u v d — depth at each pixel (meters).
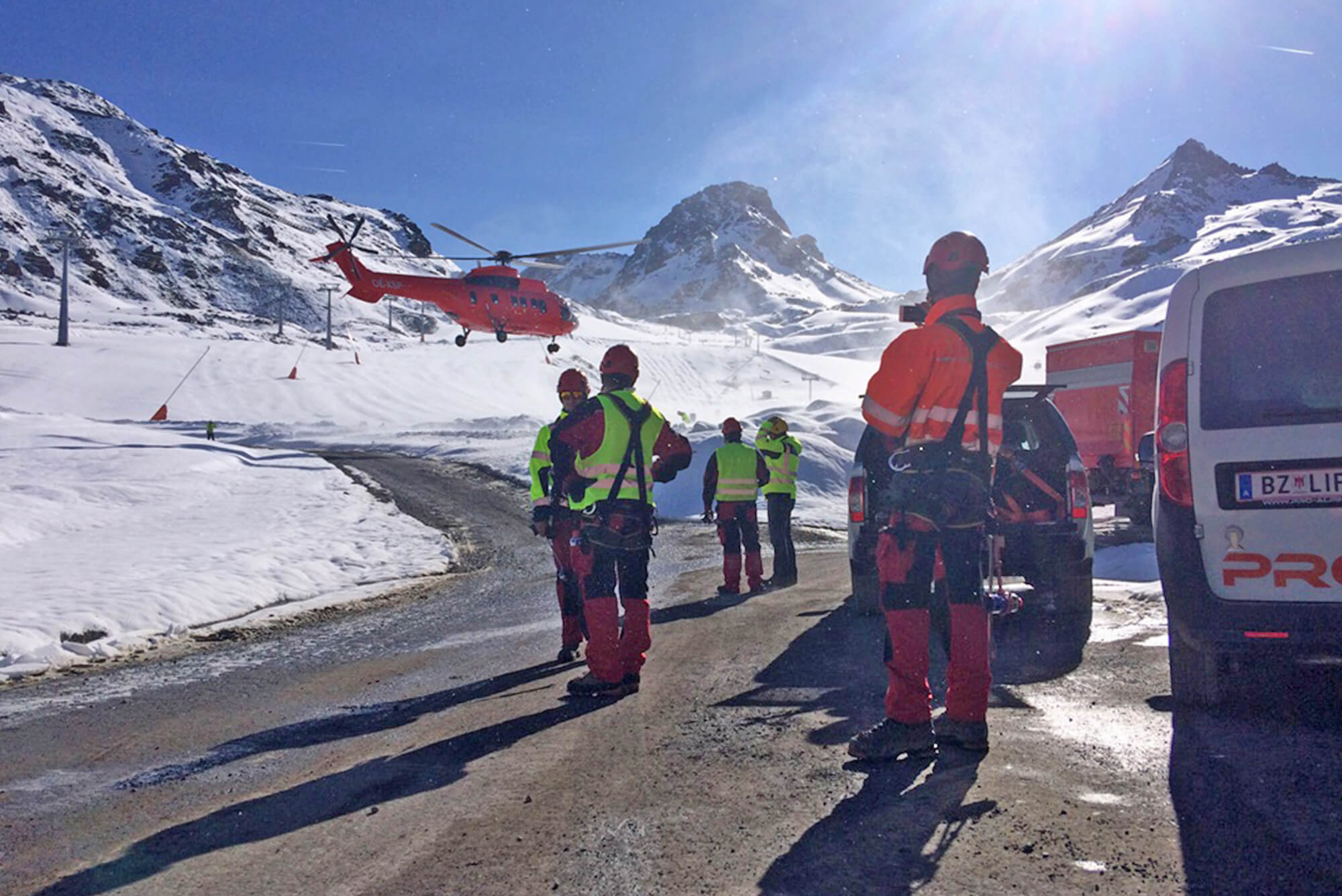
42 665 7.21
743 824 2.83
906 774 3.25
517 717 4.51
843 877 2.40
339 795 3.35
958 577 3.46
